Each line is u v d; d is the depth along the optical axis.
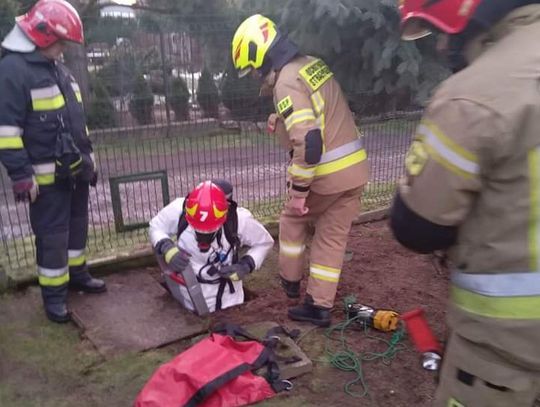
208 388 2.90
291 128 3.36
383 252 5.09
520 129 1.39
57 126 3.58
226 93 7.42
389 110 5.03
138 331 3.78
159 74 8.84
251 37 3.47
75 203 4.07
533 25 1.47
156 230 4.02
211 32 7.69
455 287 1.66
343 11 3.49
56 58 3.69
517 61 1.42
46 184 3.64
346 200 3.66
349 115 3.67
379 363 3.47
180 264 3.86
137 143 8.56
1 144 3.39
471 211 1.55
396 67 3.94
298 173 3.40
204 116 8.50
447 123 1.46
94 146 8.70
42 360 3.49
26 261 4.72
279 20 4.29
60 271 3.86
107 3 10.70
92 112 8.77
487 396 1.59
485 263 1.54
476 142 1.41
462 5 1.52
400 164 6.02
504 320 1.51
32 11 3.46
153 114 8.90
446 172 1.47
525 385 1.56
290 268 3.95
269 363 3.24
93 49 8.69
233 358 3.12
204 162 7.55
